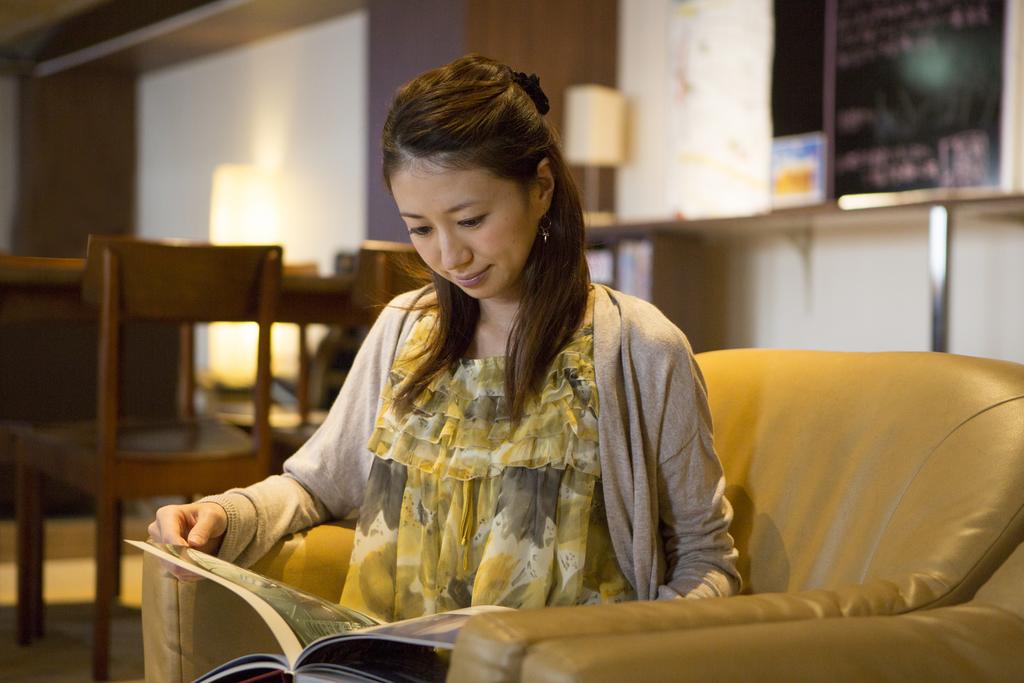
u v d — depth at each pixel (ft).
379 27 19.63
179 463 8.85
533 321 4.39
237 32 26.84
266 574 4.56
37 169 32.60
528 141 4.14
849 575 4.21
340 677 3.38
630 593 4.38
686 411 4.37
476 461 4.40
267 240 26.86
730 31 17.53
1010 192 14.12
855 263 15.48
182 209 31.27
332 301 9.69
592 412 4.34
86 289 8.65
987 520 3.86
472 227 4.09
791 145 16.69
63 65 31.94
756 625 3.11
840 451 4.56
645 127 18.84
